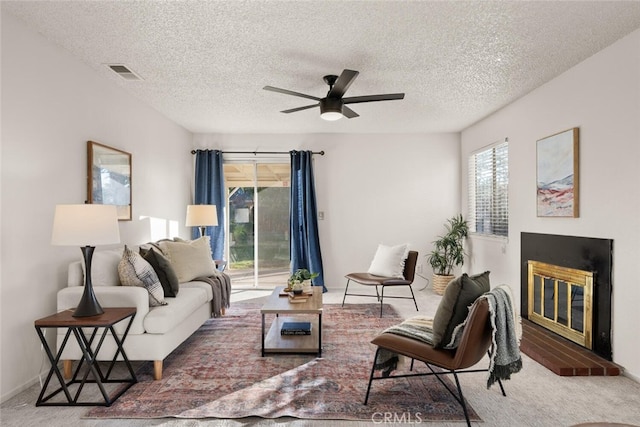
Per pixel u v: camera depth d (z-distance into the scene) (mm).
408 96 4160
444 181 6070
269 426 2098
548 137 3654
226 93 4066
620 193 2818
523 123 4145
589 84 3127
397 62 3229
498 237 4762
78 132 3166
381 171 6094
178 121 5277
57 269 2885
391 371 2623
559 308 3541
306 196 5930
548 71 3434
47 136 2801
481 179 5398
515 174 4324
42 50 2744
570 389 2555
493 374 2125
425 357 2189
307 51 3014
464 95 4141
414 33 2715
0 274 2391
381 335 2434
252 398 2404
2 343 2398
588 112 3141
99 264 2934
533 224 3965
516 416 2201
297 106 4551
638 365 2676
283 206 6203
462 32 2701
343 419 2164
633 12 2424
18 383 2514
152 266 3119
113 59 3168
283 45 2906
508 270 4500
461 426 2105
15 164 2512
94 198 3328
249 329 3898
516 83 3754
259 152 6090
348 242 6094
